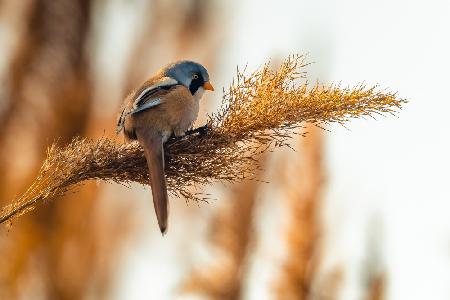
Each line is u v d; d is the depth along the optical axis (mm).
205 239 11812
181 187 7906
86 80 14594
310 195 11680
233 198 11680
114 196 14156
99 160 7410
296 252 11688
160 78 9672
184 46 14914
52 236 13703
